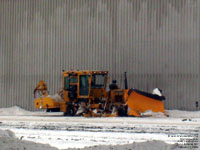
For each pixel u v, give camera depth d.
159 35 24.92
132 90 20.73
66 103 22.41
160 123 17.45
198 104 24.12
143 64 25.16
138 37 25.33
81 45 26.62
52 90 27.17
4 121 19.00
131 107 20.73
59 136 13.75
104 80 22.50
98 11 26.28
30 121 18.91
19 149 10.41
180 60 24.55
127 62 25.48
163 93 24.72
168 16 24.84
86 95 22.06
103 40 26.09
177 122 17.92
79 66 26.61
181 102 24.44
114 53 25.80
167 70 24.72
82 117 21.08
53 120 19.28
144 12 25.27
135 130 15.07
